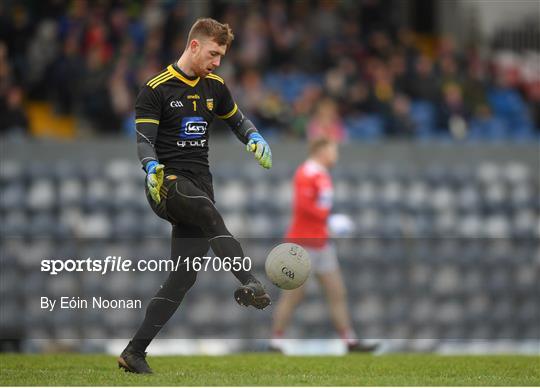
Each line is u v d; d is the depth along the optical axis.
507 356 30.36
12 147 55.03
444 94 68.81
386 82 67.50
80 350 42.50
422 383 21.55
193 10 70.00
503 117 72.94
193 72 22.33
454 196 58.09
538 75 80.94
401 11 81.62
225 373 23.78
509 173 59.75
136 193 54.16
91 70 61.09
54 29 63.59
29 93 63.34
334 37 72.94
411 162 59.34
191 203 21.62
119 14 66.38
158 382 20.97
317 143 37.53
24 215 52.78
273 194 55.06
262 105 61.62
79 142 55.84
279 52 69.31
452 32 84.69
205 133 22.64
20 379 21.69
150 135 21.80
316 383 21.28
